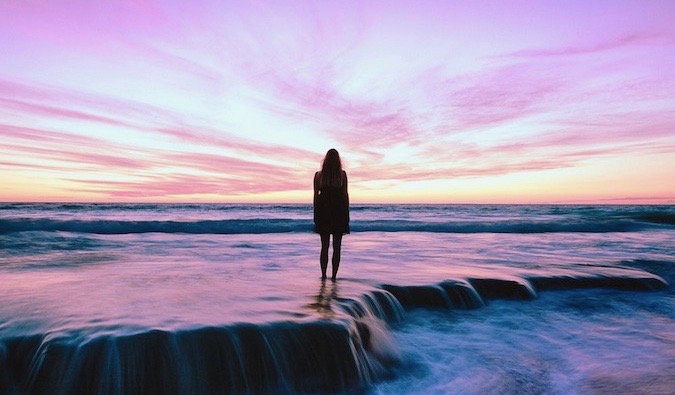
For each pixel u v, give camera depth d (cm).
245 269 754
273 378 358
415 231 1966
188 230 1725
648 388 387
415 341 504
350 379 378
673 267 934
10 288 525
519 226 2005
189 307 432
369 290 559
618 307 664
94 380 312
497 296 679
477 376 414
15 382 318
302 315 415
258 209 6200
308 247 1216
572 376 416
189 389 331
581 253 1155
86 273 671
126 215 3391
